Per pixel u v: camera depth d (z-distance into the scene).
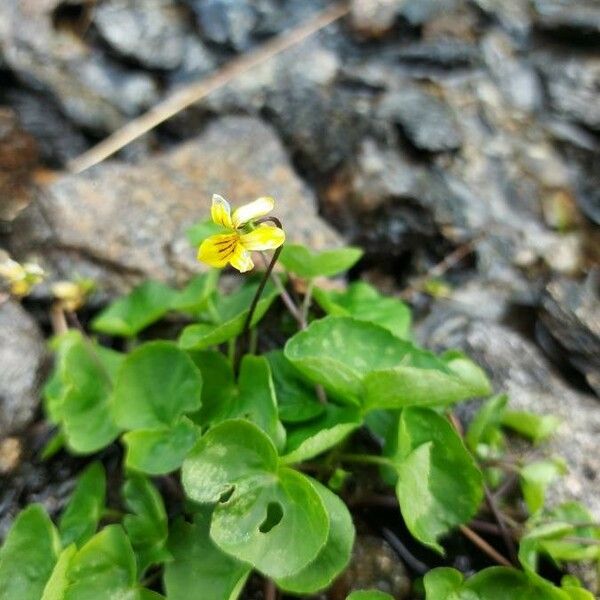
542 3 0.21
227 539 0.10
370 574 0.11
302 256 0.12
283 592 0.11
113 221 0.16
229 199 0.16
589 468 0.13
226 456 0.10
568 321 0.15
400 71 0.20
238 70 0.20
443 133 0.18
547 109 0.19
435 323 0.15
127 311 0.14
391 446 0.12
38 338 0.13
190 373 0.12
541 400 0.14
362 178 0.17
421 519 0.11
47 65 0.18
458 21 0.21
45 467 0.13
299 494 0.10
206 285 0.13
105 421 0.12
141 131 0.18
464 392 0.11
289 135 0.18
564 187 0.18
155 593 0.10
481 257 0.16
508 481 0.12
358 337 0.12
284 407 0.12
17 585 0.10
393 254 0.17
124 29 0.20
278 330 0.14
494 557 0.12
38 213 0.16
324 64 0.20
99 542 0.10
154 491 0.11
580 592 0.10
